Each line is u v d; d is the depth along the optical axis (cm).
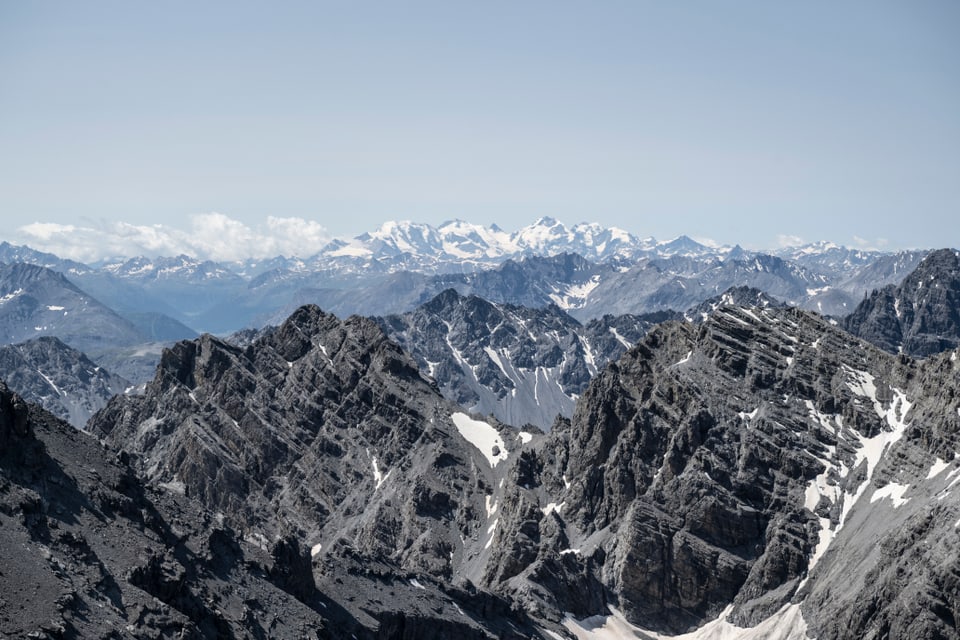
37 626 14562
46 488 17938
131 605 16250
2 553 15612
